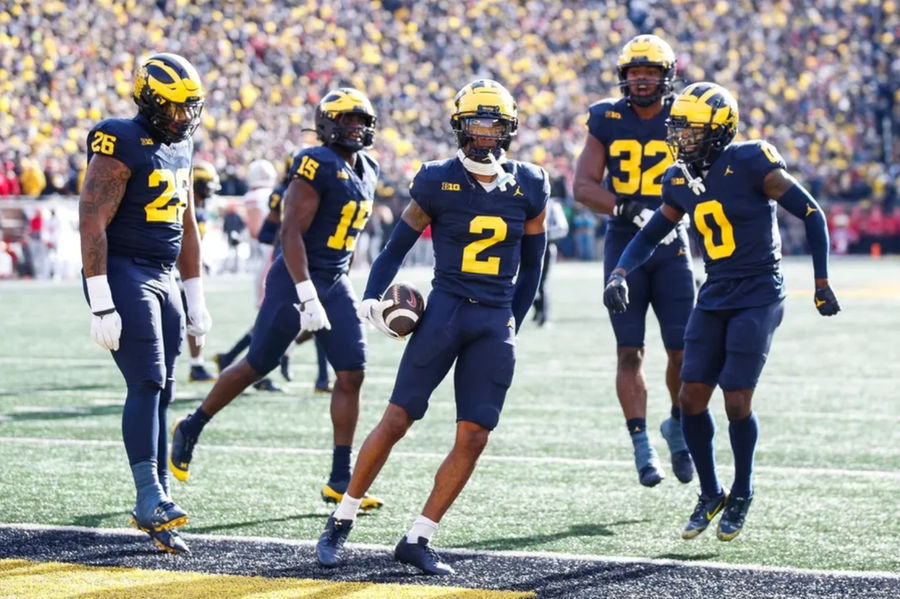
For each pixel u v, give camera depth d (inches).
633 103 916.0
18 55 3575.3
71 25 3769.7
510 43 4906.5
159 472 746.8
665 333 898.1
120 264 709.9
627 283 896.3
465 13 4940.9
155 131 713.0
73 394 1333.7
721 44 5147.6
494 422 663.1
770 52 5157.5
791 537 744.3
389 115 4429.1
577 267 4259.4
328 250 840.9
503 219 673.0
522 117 4660.4
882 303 2679.6
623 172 922.7
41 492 851.4
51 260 3282.5
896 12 5310.0
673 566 674.2
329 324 828.6
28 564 663.8
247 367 842.8
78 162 3481.8
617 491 879.1
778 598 610.5
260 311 849.5
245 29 4269.2
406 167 4239.7
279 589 619.8
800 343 1920.5
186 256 765.9
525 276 704.4
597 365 1636.3
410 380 673.0
